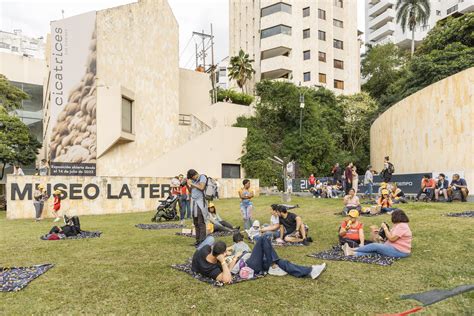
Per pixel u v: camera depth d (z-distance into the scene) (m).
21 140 28.50
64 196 16.91
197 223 8.54
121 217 15.78
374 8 71.88
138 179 18.70
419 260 6.79
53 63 25.08
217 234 10.27
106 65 26.52
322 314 4.49
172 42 32.44
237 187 25.19
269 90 36.59
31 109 41.47
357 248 7.34
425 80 31.73
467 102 16.34
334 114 41.28
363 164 40.44
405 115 21.86
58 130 24.89
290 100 35.59
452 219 10.12
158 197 19.27
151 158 29.14
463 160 16.50
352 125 41.28
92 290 5.34
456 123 17.03
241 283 5.63
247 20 53.66
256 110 36.97
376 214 12.34
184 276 5.99
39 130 41.81
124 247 8.45
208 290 5.32
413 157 20.80
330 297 5.02
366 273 6.08
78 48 25.70
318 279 5.79
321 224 11.20
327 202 17.81
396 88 39.31
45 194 15.49
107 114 25.58
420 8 49.47
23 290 5.34
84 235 10.30
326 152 35.41
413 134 20.84
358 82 51.16
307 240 8.73
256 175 30.72
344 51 50.72
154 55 30.17
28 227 12.71
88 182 17.44
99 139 25.48
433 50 33.25
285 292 5.22
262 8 49.53
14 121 28.42
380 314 4.46
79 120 25.31
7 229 12.22
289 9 48.50
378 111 39.34
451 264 6.41
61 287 5.48
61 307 4.72
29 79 40.47
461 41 33.09
